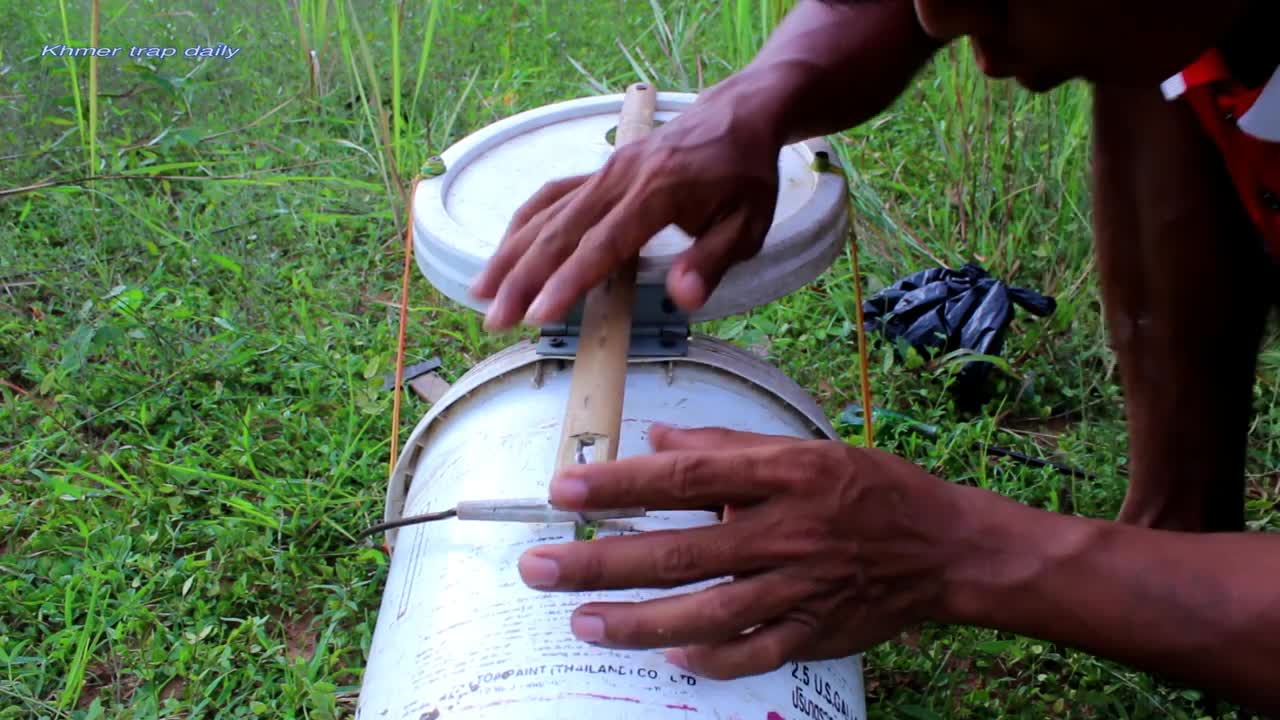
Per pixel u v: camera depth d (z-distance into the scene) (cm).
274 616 184
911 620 101
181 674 167
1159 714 160
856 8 141
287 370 232
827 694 121
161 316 246
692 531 96
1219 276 152
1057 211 269
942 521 97
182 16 376
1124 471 211
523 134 168
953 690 167
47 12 353
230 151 308
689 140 119
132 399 224
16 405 223
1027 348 241
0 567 184
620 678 110
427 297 262
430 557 127
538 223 122
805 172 153
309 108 336
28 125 313
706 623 96
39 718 161
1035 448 218
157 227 275
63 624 179
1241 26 122
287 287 262
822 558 95
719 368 139
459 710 111
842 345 245
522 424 135
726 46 333
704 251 115
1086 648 97
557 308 108
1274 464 214
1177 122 146
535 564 95
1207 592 93
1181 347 157
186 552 195
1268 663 92
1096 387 239
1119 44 93
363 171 305
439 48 360
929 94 319
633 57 353
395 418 154
